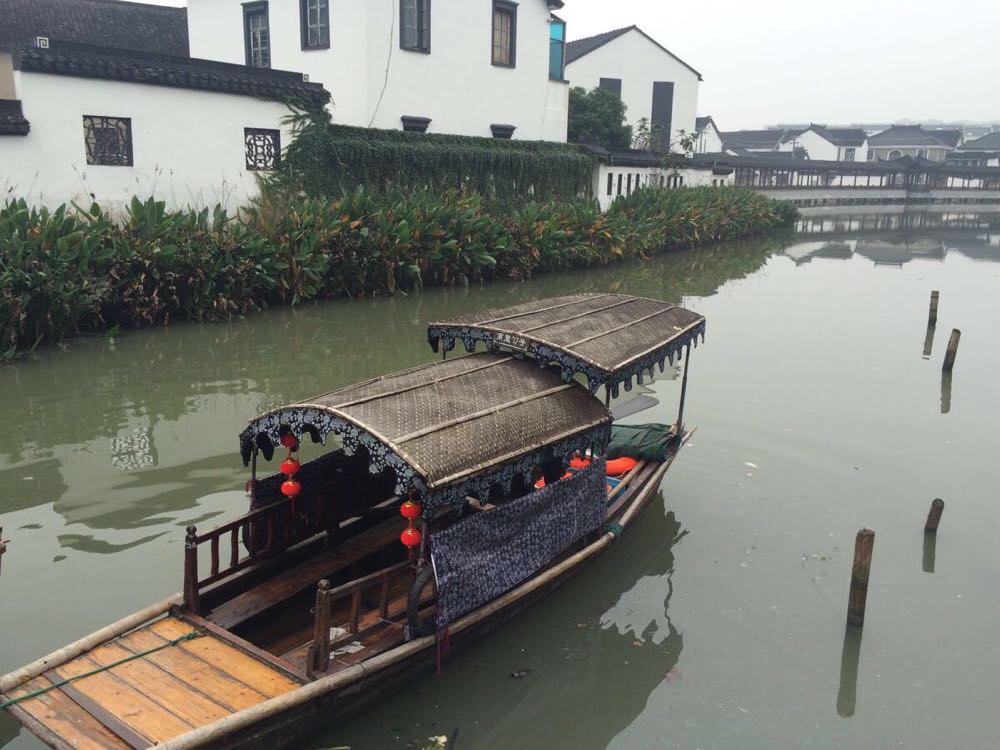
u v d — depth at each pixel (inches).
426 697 220.2
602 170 1134.4
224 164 698.2
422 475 205.6
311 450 374.3
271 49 895.1
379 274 733.3
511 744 206.4
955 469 377.4
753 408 455.2
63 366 492.4
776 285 906.1
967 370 550.0
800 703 224.1
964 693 228.5
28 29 920.9
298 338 577.9
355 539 273.3
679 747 208.5
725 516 328.5
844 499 345.1
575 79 1530.5
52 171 599.2
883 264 1127.0
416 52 872.9
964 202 2324.1
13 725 199.9
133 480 335.0
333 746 200.4
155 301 581.6
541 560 250.2
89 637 204.8
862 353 588.4
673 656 242.2
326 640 195.9
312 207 690.8
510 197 976.3
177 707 183.3
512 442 233.6
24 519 299.7
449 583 216.2
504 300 740.7
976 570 291.1
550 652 241.8
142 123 641.6
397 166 832.3
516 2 983.0
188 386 461.4
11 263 496.4
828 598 272.8
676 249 1210.0
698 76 1635.1
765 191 1830.7
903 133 2866.6
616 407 445.1
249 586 245.1
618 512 294.4
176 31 1031.6
